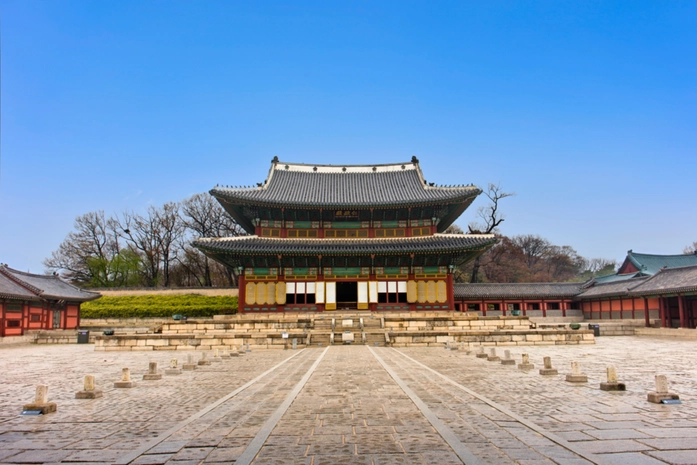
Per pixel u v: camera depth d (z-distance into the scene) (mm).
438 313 55656
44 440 11305
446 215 64188
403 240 60344
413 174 70125
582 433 11234
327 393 17000
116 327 70438
